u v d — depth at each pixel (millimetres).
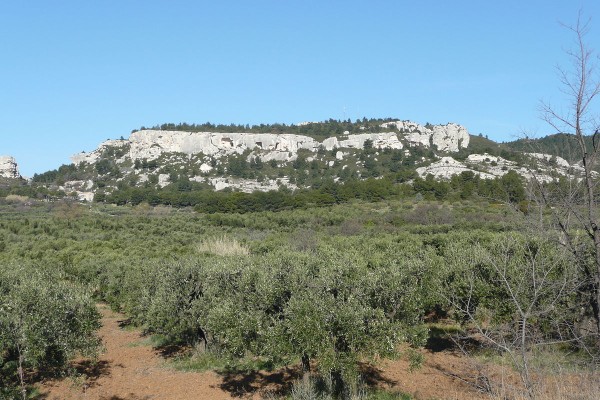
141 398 12242
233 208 70562
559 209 6922
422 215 49469
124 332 20484
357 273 10875
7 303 10703
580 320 9016
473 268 13680
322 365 9320
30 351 10375
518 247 12555
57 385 13180
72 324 11961
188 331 15945
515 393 6992
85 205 77812
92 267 26719
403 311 10656
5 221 51625
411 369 11359
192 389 12656
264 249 33500
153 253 33188
